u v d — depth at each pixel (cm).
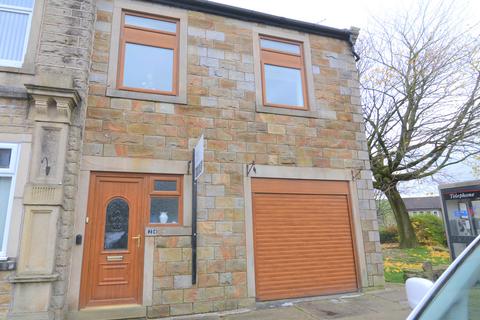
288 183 644
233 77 652
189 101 607
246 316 508
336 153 695
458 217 670
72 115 489
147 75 609
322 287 615
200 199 573
